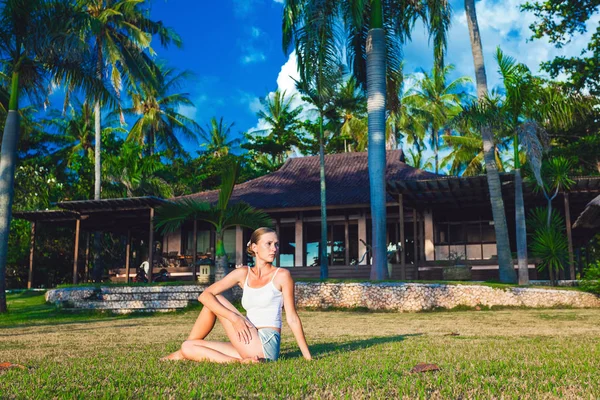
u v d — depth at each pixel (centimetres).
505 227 1648
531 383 269
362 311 1503
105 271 3173
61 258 3281
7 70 1670
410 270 2116
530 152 1505
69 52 1556
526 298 1447
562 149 2595
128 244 2566
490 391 246
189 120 4169
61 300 1770
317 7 1692
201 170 4275
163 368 338
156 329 941
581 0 2320
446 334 685
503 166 4388
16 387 268
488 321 1047
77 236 2339
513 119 1588
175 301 1656
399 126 4500
